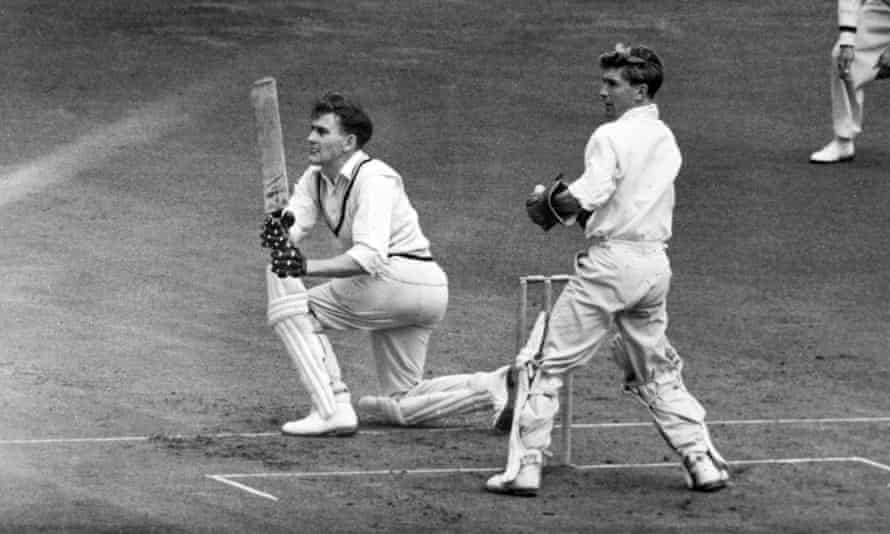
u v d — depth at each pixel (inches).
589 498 836.6
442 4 2348.7
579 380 1070.4
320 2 2332.7
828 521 804.0
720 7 2372.0
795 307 1258.0
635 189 847.1
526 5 2352.4
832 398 1035.3
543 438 844.6
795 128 1823.3
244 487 839.7
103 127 1734.7
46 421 948.6
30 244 1368.1
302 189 971.3
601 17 2294.5
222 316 1198.9
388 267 956.6
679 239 1438.2
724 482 851.4
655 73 852.0
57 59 1979.6
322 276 928.3
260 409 987.3
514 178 1600.6
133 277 1286.9
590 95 1911.9
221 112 1797.5
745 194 1576.0
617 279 844.6
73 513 791.7
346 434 940.0
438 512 806.5
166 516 789.9
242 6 2285.9
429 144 1704.0
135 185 1547.7
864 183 1619.1
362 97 1861.5
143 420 956.0
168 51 2036.2
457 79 1959.9
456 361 1101.1
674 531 784.9
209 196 1523.1
